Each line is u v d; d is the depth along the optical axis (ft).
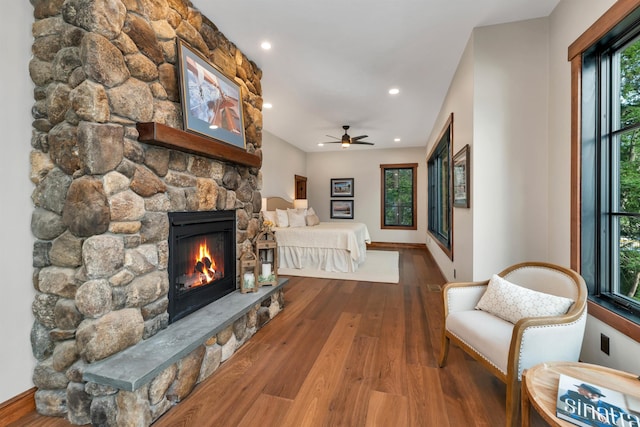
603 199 6.35
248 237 9.52
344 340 8.13
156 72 6.01
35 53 5.13
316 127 19.62
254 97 10.31
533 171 8.18
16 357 5.09
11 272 5.02
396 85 12.49
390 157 27.07
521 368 4.65
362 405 5.47
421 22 8.21
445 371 6.61
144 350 5.27
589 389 3.72
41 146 5.16
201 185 7.22
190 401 5.62
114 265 5.02
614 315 5.46
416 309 10.55
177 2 6.72
